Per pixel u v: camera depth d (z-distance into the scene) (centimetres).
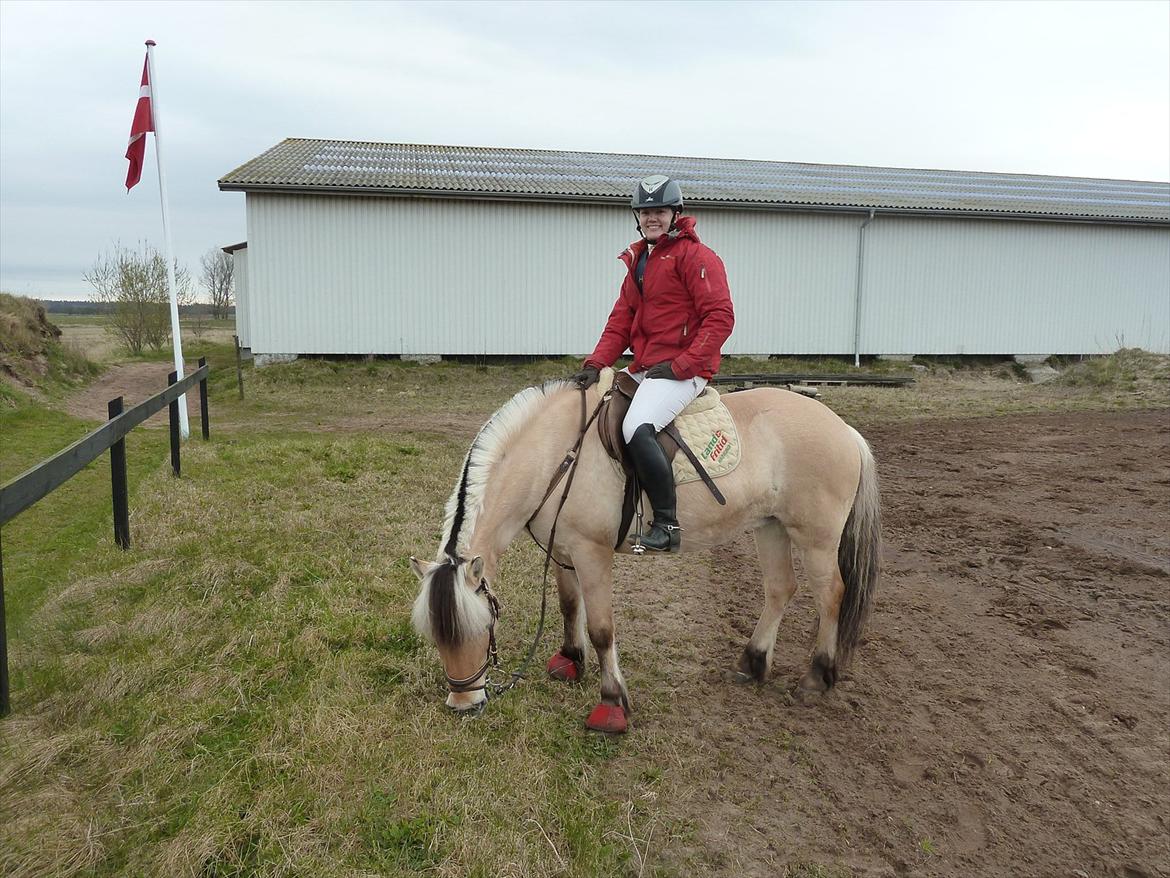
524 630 448
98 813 271
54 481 397
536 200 1717
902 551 614
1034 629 465
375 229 1683
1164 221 1994
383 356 1728
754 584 554
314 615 433
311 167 1778
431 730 331
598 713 350
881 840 288
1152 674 407
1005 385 1750
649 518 347
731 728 359
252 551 528
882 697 389
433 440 1011
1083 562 570
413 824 270
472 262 1736
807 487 366
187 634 408
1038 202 2078
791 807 305
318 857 254
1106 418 1222
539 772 307
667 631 465
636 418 330
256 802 275
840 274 1925
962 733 357
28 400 1134
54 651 385
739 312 1891
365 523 611
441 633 292
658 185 334
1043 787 319
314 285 1672
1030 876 273
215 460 819
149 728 322
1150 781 322
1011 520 677
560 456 340
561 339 1798
